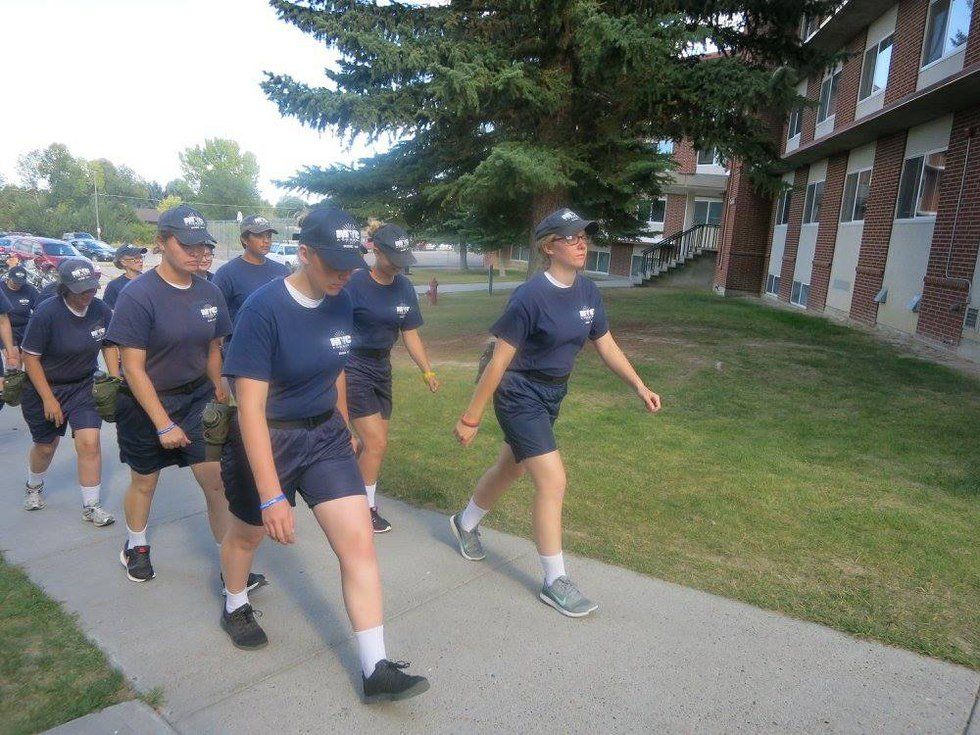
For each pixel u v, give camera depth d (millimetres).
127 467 5750
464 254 43719
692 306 17078
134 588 3627
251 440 2549
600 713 2596
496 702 2666
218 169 95562
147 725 2539
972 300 10312
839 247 16094
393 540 4145
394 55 9664
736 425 6594
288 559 3953
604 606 3332
